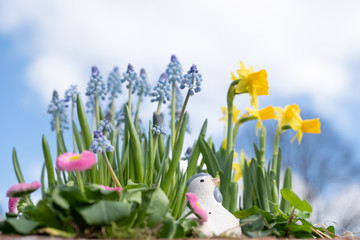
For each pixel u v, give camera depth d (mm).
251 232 375
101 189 311
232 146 467
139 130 488
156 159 484
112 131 474
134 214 309
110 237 299
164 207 315
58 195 299
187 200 350
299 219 398
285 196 382
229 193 443
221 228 358
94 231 303
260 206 468
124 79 476
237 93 461
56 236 301
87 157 305
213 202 375
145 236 306
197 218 354
